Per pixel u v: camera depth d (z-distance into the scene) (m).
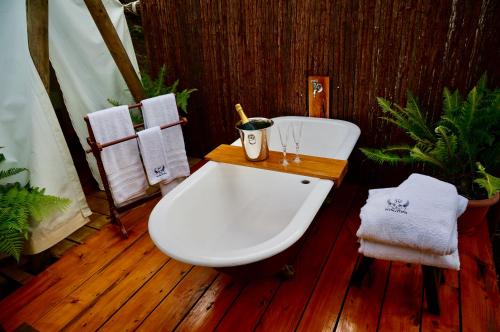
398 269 1.84
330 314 1.62
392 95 2.29
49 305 1.80
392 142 2.43
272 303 1.70
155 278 1.93
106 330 1.64
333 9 2.26
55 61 2.58
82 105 2.82
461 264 1.82
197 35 2.91
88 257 2.14
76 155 3.96
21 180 2.20
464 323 1.51
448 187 1.49
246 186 1.99
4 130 2.11
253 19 2.58
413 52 2.12
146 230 2.38
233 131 3.17
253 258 1.20
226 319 1.64
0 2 2.00
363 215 1.45
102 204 2.85
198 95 3.21
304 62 2.52
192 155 3.59
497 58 1.92
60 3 2.56
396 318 1.57
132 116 3.00
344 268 1.89
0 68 2.04
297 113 2.73
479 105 1.85
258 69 2.74
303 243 2.12
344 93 2.46
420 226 1.33
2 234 1.87
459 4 1.91
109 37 2.54
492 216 2.12
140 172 2.37
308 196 1.58
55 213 2.27
